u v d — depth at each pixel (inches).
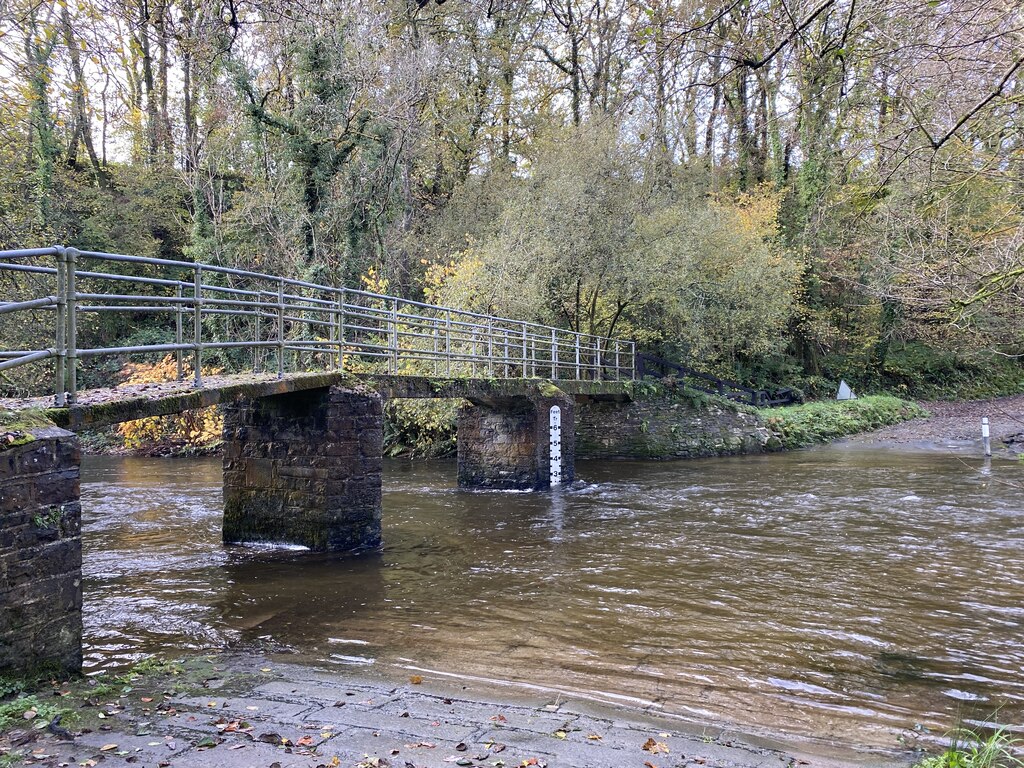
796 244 1138.7
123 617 291.7
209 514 528.7
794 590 332.8
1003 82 226.5
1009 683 227.8
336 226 878.4
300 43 760.3
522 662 241.0
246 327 886.4
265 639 265.3
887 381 1409.9
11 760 148.9
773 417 955.3
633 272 888.3
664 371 1073.5
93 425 244.1
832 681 227.9
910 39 244.8
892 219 370.3
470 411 663.1
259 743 161.2
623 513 534.9
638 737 176.2
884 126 309.1
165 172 1034.7
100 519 509.7
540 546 427.5
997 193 379.6
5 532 190.2
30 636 196.9
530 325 691.4
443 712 189.6
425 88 921.5
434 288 875.4
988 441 821.9
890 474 707.4
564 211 886.4
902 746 179.8
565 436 676.1
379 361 836.6
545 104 1110.4
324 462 401.1
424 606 309.1
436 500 599.8
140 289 1022.4
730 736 181.6
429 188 1154.0
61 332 229.3
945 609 303.9
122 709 183.0
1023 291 373.7
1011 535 443.2
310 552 402.6
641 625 283.3
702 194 1067.9
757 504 565.0
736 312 997.2
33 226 775.7
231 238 900.6
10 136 523.2
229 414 426.6
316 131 811.4
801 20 215.3
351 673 225.8
